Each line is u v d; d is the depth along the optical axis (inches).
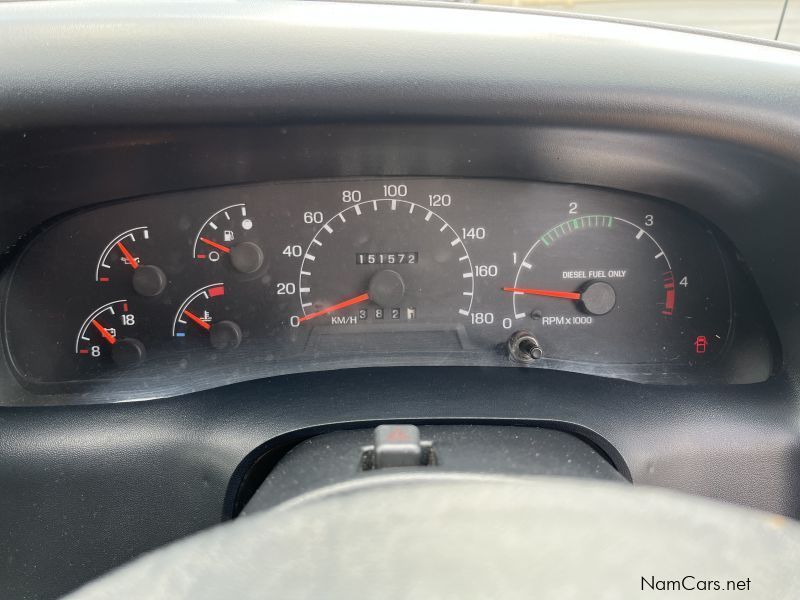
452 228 12.7
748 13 13.7
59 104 9.6
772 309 11.9
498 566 5.3
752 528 5.7
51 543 10.6
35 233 12.0
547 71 9.8
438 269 12.8
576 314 12.9
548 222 12.8
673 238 12.7
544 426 10.3
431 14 10.4
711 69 9.9
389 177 12.5
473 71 9.8
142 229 12.3
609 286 12.6
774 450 10.8
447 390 11.1
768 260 11.7
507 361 12.6
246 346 12.7
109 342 12.5
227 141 10.6
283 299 12.7
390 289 12.6
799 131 9.9
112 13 9.8
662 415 10.8
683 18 13.7
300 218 12.6
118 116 9.8
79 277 12.3
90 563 10.6
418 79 9.8
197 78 9.6
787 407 11.1
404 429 7.8
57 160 10.6
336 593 5.2
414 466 7.5
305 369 12.5
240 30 9.7
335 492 6.5
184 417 10.7
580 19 11.0
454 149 11.1
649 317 12.9
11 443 10.5
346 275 12.8
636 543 5.5
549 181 12.6
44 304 12.2
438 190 12.6
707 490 10.8
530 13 10.9
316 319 12.8
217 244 12.5
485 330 12.9
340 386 11.2
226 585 5.4
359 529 5.6
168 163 11.2
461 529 5.6
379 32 9.8
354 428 10.2
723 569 5.4
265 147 10.9
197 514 10.5
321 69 9.7
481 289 12.9
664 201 12.5
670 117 10.0
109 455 10.5
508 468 8.2
